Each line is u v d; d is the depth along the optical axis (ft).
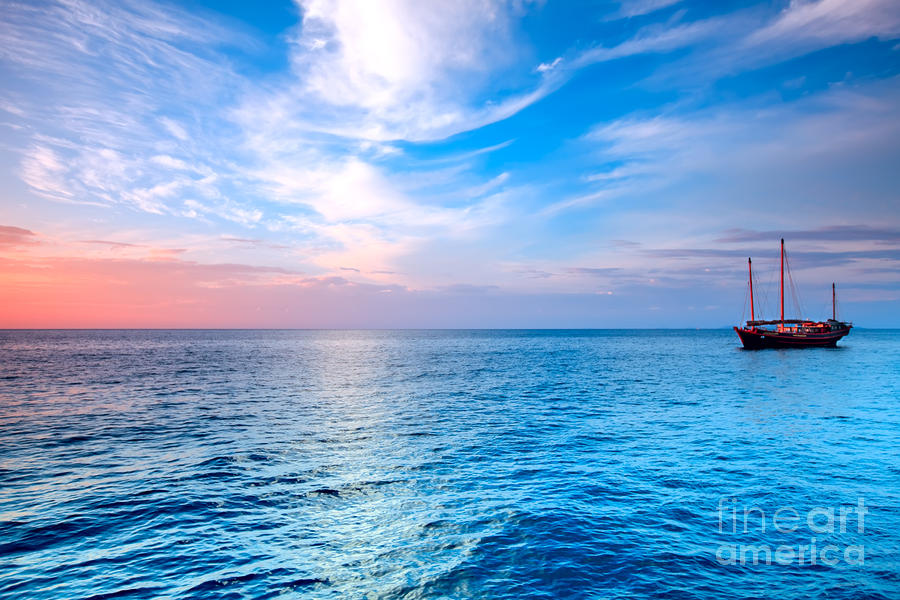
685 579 26.43
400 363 213.87
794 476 44.96
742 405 89.76
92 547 30.63
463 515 35.99
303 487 42.65
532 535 32.27
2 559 28.91
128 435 64.13
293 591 25.58
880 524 33.65
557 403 93.45
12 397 100.12
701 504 37.91
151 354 269.64
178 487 42.52
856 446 56.70
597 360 230.68
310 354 293.23
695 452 54.34
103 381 130.82
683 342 508.94
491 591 25.41
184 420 75.15
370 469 48.24
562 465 49.39
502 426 70.33
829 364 196.65
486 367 189.26
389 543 31.30
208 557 29.32
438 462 50.83
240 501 39.09
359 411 84.33
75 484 43.37
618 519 34.91
